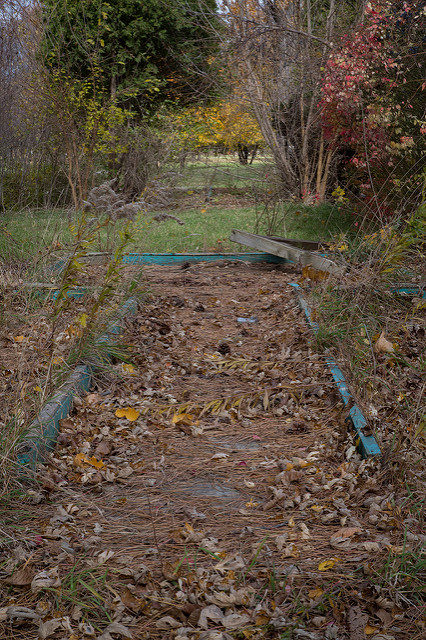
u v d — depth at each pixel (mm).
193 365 5852
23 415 4105
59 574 2959
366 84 9500
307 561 3047
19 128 15688
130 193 16734
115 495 3766
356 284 6168
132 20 16594
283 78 14391
